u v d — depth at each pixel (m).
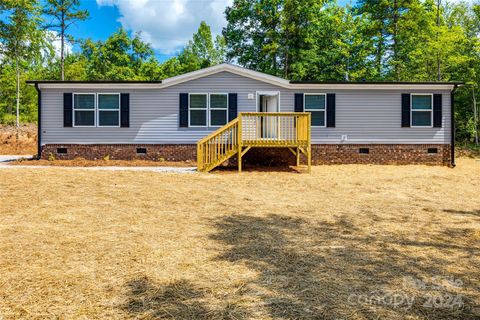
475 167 14.52
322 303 3.21
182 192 8.52
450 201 8.15
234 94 14.68
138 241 4.95
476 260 4.38
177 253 4.52
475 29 25.11
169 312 3.02
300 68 26.98
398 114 14.90
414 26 24.50
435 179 11.29
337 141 14.90
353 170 13.15
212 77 14.72
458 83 14.54
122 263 4.14
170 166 13.55
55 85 14.52
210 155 13.52
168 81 14.56
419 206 7.58
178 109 14.76
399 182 10.69
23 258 4.20
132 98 14.73
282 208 7.25
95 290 3.43
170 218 6.25
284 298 3.31
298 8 26.48
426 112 14.95
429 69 26.47
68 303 3.16
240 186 9.72
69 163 13.81
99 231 5.36
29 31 22.47
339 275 3.87
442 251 4.72
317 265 4.17
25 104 34.56
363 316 2.99
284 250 4.70
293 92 14.81
